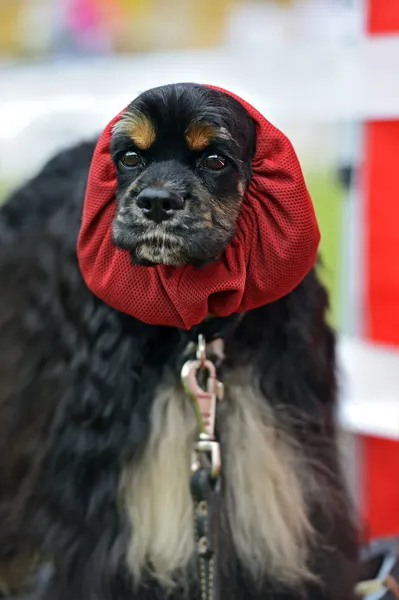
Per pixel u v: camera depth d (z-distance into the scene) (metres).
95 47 7.60
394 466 2.87
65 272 2.13
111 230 1.70
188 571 1.86
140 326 1.85
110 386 1.87
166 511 1.87
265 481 1.91
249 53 3.43
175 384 1.89
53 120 4.25
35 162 4.91
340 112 3.13
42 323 2.22
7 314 2.37
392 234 2.94
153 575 1.86
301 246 1.67
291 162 1.67
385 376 2.93
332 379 2.08
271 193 1.65
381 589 2.17
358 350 2.99
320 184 6.57
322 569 1.94
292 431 1.93
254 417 1.91
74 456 1.91
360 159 3.06
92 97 4.09
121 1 8.59
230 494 1.91
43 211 2.51
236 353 1.90
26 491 2.11
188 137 1.60
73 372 1.94
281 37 7.35
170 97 1.59
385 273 2.97
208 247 1.59
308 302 1.94
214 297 1.72
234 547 1.90
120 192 1.69
